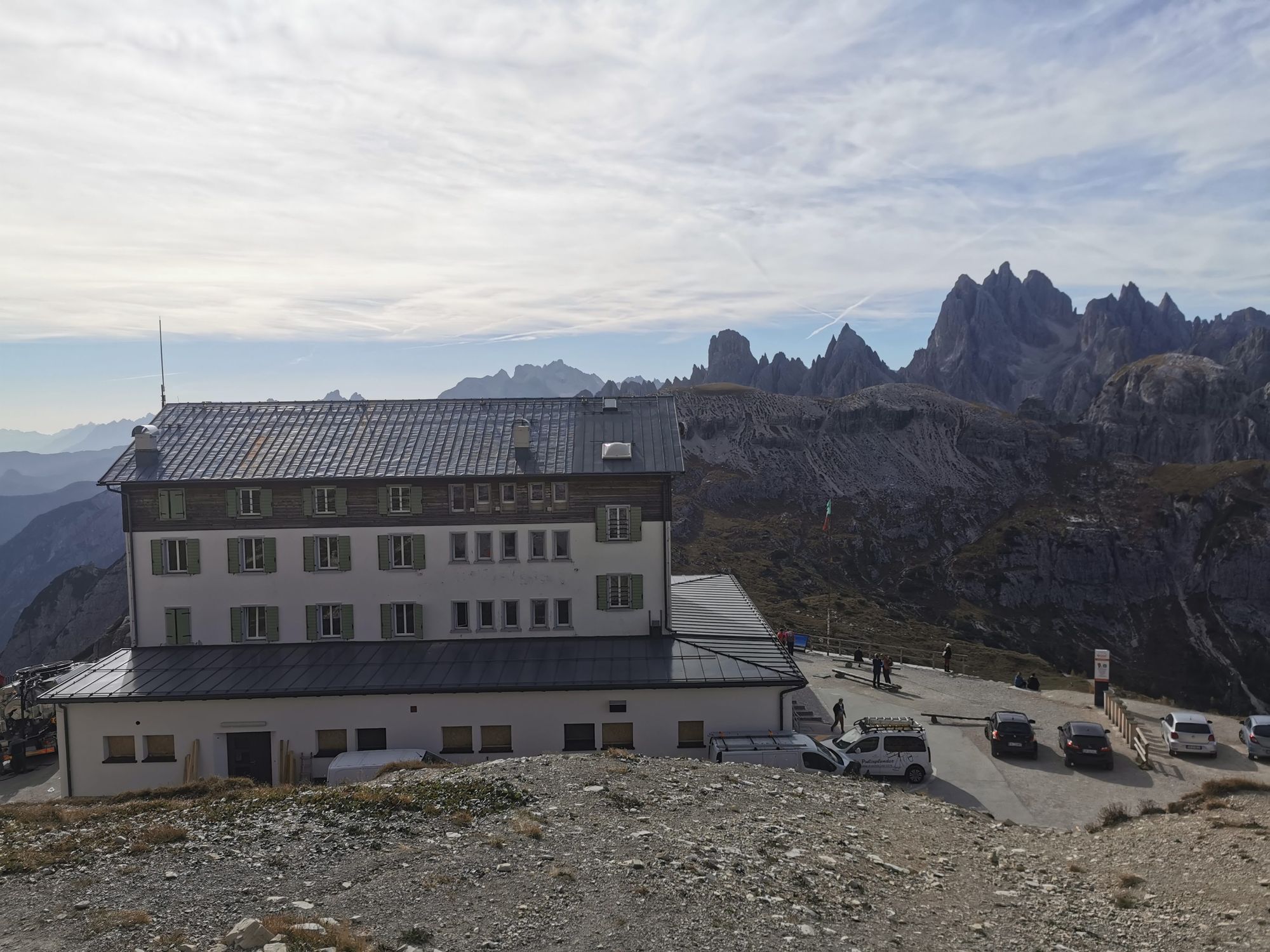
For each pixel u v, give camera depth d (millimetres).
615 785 26625
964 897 19859
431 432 50312
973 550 144375
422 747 41594
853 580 132625
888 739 37719
